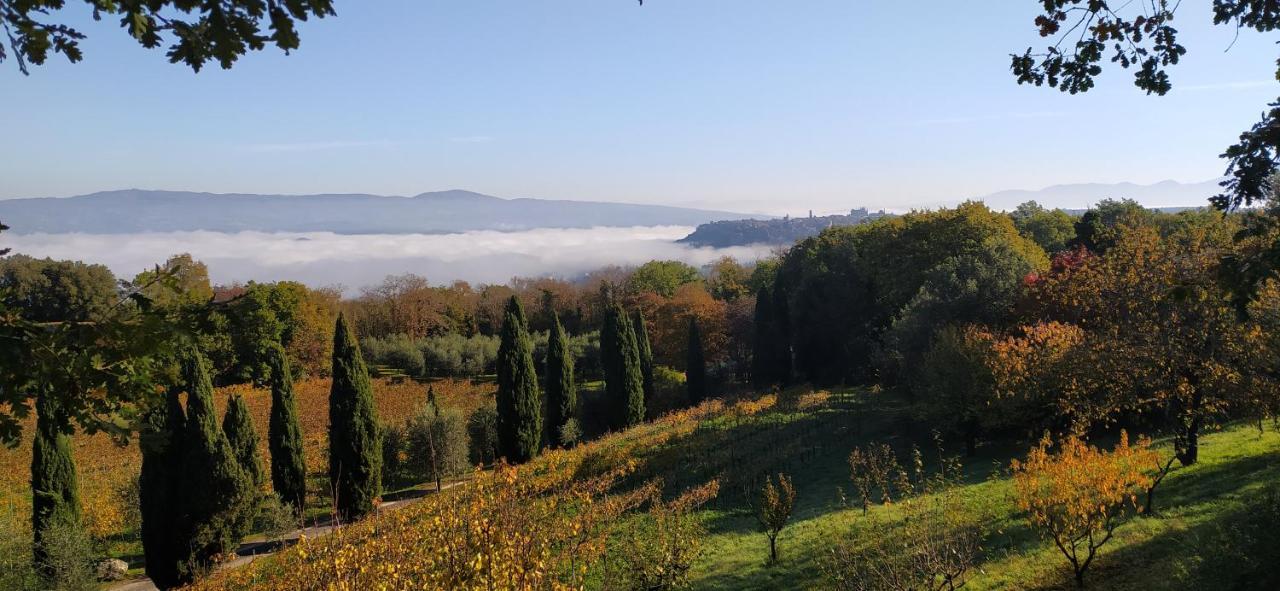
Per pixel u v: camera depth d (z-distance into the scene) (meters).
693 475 29.19
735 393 52.78
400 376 71.19
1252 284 7.42
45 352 4.77
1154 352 19.55
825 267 58.56
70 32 4.30
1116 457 15.62
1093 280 23.09
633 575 16.22
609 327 44.22
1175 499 17.11
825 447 31.84
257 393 57.56
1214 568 11.69
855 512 21.23
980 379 26.83
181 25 3.94
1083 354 21.45
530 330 92.12
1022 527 17.36
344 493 27.84
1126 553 14.70
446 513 9.73
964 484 22.61
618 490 27.05
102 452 42.53
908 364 35.94
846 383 53.19
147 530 22.77
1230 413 21.45
